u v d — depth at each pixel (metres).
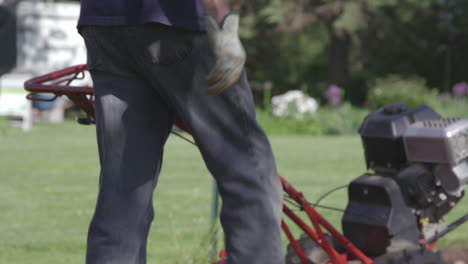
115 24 5.51
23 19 70.12
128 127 5.76
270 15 85.62
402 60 102.75
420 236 9.10
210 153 5.48
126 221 5.83
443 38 97.12
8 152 36.31
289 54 118.94
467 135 8.77
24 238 14.76
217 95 5.40
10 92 55.78
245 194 5.50
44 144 41.78
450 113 65.62
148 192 5.86
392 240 8.84
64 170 28.28
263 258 5.52
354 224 9.05
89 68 5.89
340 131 60.38
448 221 15.75
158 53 5.41
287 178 25.27
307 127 60.50
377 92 74.00
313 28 110.25
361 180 9.12
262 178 5.52
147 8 5.36
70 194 21.52
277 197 5.61
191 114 5.44
